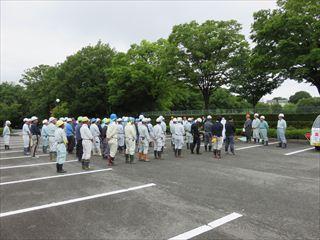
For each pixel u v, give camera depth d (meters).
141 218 5.68
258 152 15.61
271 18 26.97
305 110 27.91
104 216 5.81
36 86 70.75
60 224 5.41
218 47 35.06
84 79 51.31
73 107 50.81
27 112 72.00
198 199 6.92
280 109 30.53
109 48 55.19
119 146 15.43
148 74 39.38
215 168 11.05
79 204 6.60
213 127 13.88
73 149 16.30
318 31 23.64
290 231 5.03
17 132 46.66
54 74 63.53
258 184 8.42
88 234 4.95
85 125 11.03
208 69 33.81
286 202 6.68
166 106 46.88
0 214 5.97
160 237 4.80
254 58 28.28
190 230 5.08
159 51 38.97
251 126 20.89
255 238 4.75
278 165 11.63
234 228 5.16
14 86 80.00
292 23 24.72
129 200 6.88
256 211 6.05
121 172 10.33
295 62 24.67
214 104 62.94
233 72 35.59
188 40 35.28
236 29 35.88
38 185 8.42
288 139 22.28
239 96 40.09
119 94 42.44
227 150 15.41
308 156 14.05
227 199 6.91
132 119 13.13
